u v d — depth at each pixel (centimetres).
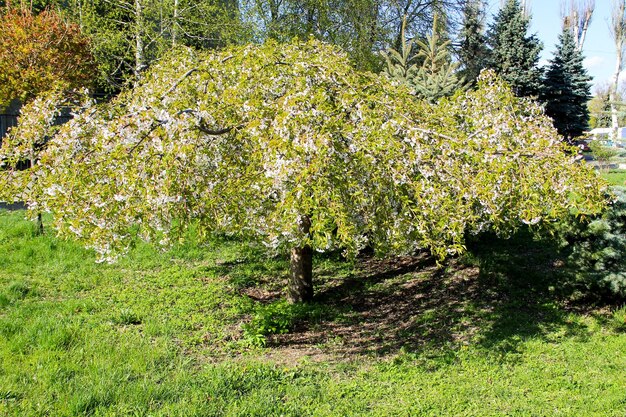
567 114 1702
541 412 370
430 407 375
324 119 385
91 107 458
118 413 343
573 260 591
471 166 404
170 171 392
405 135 411
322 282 694
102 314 530
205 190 437
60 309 536
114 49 1220
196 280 671
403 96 481
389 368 439
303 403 372
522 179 387
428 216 413
